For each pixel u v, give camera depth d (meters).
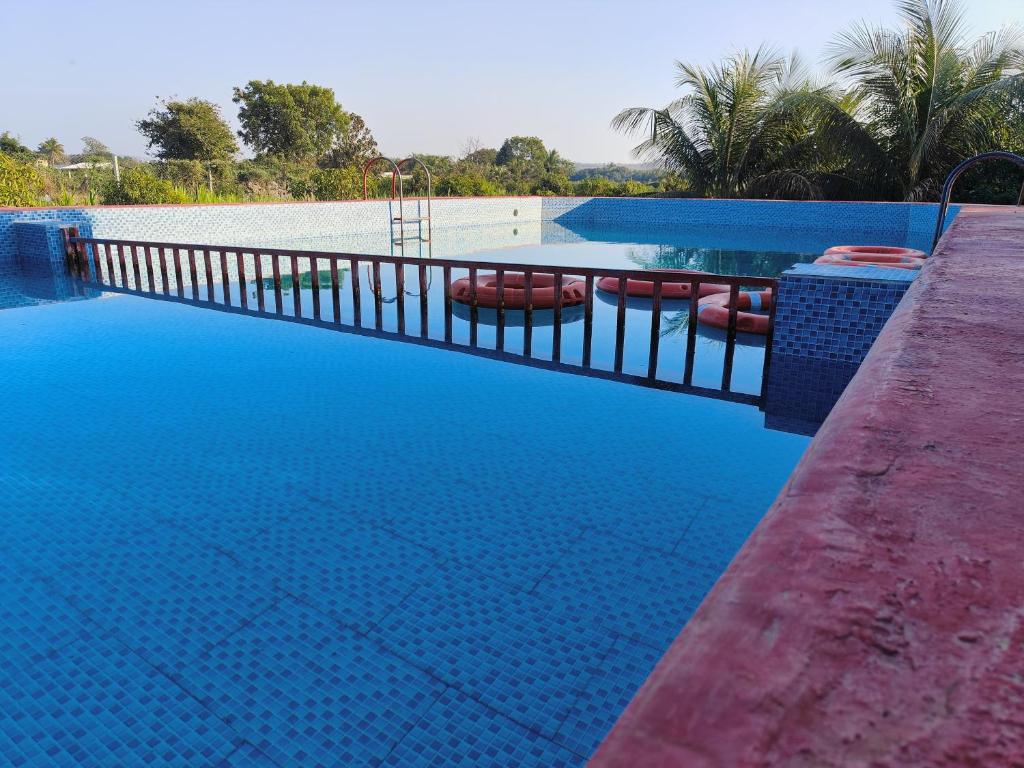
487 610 2.05
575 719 1.65
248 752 1.54
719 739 0.23
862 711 0.25
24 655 1.84
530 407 3.87
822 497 0.41
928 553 0.35
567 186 22.80
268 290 7.81
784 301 3.80
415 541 2.44
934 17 13.52
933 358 0.73
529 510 2.68
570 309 6.61
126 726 1.61
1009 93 12.34
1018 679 0.26
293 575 2.22
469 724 1.63
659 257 10.91
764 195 15.95
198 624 1.97
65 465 3.05
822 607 0.30
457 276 8.86
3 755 1.53
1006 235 2.32
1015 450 0.47
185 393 4.07
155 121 31.38
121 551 2.36
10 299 6.80
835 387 3.81
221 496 2.78
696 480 2.96
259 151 38.91
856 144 14.17
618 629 1.98
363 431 3.50
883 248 7.18
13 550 2.36
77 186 17.08
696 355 5.04
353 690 1.73
